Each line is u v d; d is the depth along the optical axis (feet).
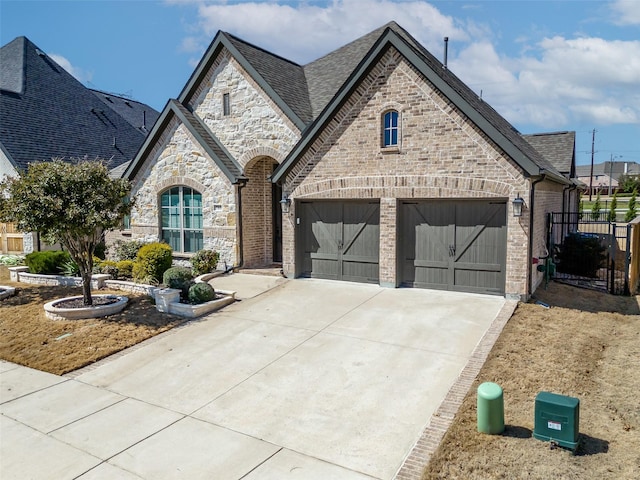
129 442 21.65
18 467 19.90
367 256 46.83
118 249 60.44
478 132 39.45
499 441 19.99
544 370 26.84
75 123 87.04
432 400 24.30
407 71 42.04
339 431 21.93
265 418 23.40
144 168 61.67
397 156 43.14
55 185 37.91
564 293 43.80
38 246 71.92
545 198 46.32
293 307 40.52
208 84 59.06
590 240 53.47
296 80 62.54
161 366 30.27
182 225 59.67
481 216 40.88
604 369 27.32
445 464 18.70
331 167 46.60
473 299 40.01
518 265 38.73
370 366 28.55
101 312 39.88
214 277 52.65
